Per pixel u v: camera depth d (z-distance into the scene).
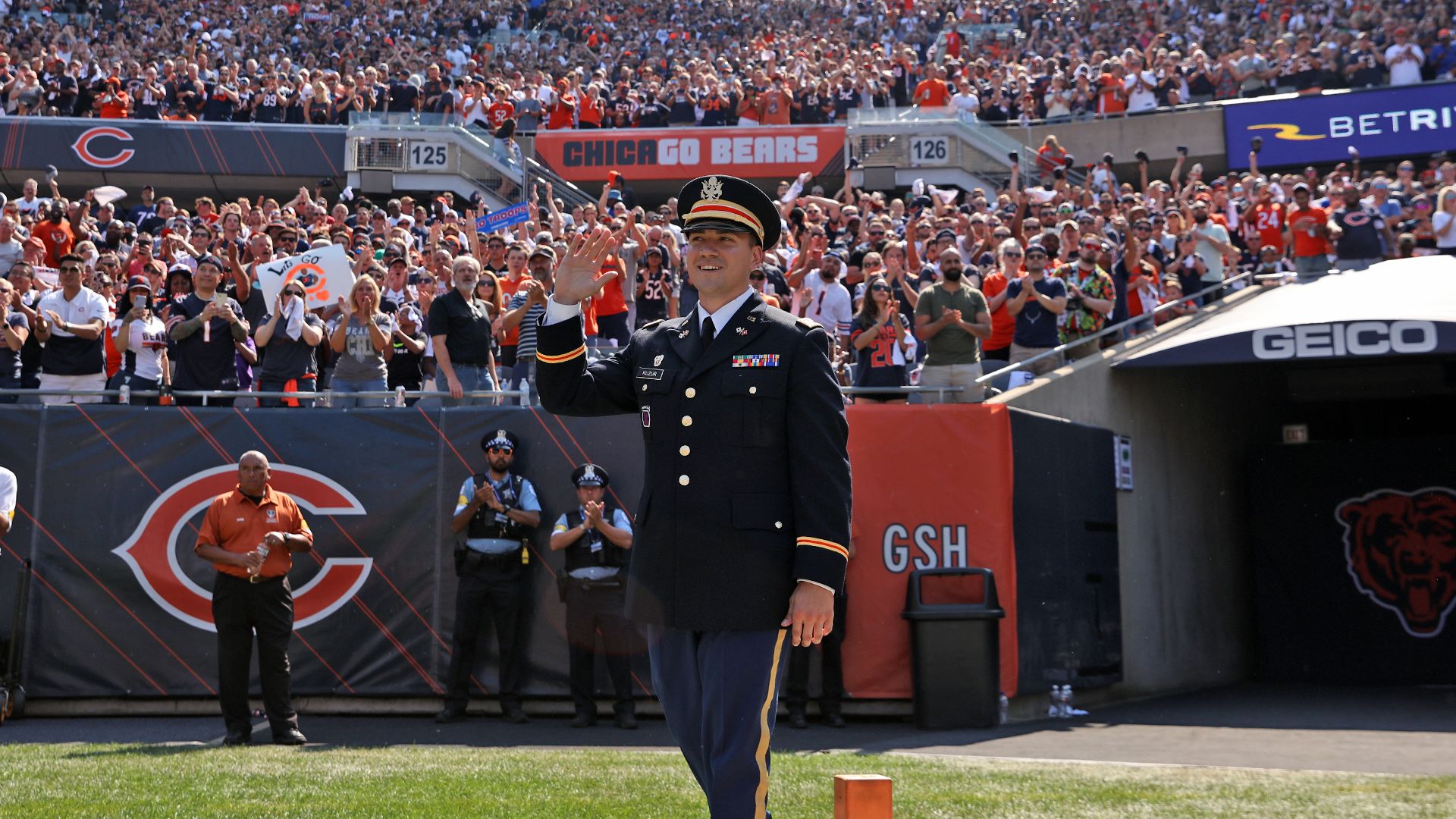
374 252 13.66
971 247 14.59
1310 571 13.23
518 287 10.34
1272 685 12.60
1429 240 14.66
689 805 5.21
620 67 29.03
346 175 22.61
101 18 28.77
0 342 9.98
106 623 9.15
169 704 9.23
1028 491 9.56
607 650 8.68
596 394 3.48
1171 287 12.84
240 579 7.61
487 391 9.55
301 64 28.73
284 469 9.33
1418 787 5.89
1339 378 14.29
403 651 9.21
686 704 3.38
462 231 15.16
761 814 3.21
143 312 10.27
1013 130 25.14
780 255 15.12
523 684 9.12
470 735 8.20
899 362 10.25
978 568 8.98
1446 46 24.14
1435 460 12.79
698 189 3.46
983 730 8.62
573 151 24.25
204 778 5.93
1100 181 21.12
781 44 30.05
